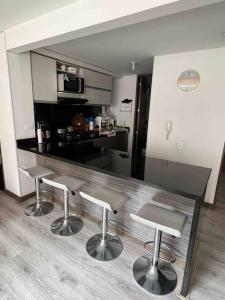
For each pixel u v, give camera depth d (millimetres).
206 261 1857
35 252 1865
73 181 2131
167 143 3090
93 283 1576
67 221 2225
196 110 2758
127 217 2080
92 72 3680
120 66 3633
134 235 2070
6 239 2025
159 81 2971
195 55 2627
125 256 1856
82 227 2254
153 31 1963
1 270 1657
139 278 1618
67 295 1472
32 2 1543
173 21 1721
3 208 2615
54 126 3479
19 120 2572
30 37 1948
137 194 1965
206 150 2781
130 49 2611
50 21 1727
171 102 2932
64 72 3184
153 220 1444
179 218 1488
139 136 4730
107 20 1360
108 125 4523
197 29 1892
